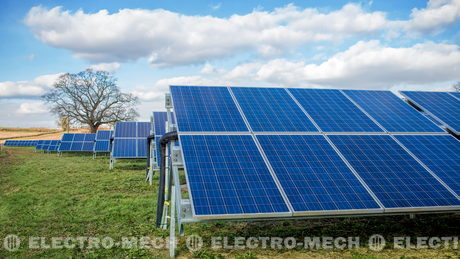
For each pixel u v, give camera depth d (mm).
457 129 11828
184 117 10125
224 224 11266
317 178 8695
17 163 31391
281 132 10234
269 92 12492
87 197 15750
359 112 12117
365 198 8312
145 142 27828
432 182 9164
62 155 43188
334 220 11695
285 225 11188
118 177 22500
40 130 110625
